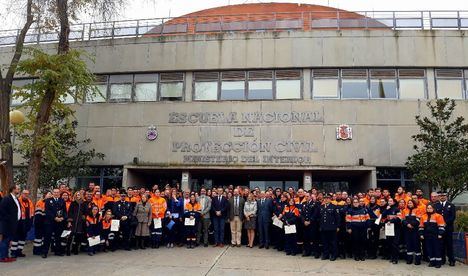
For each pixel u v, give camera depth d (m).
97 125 19.80
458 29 19.03
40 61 14.78
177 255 12.04
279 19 20.19
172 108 19.48
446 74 18.78
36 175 15.01
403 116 18.30
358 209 11.78
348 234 12.06
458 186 14.73
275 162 18.25
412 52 18.78
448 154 14.98
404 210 11.57
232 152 18.62
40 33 17.12
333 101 18.61
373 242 12.11
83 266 10.23
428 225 11.04
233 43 19.72
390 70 18.95
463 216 13.19
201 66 19.70
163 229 14.21
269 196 13.99
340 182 20.75
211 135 18.94
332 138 18.28
